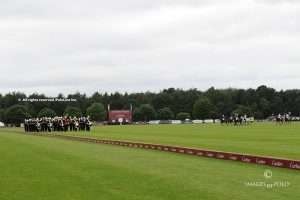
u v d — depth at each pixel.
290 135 74.12
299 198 20.80
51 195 22.47
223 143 55.97
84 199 21.28
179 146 47.91
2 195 22.83
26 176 29.11
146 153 45.09
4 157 41.94
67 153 45.47
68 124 112.56
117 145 58.50
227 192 22.38
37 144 60.69
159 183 25.34
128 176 28.17
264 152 42.25
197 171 30.11
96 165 34.28
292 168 30.81
